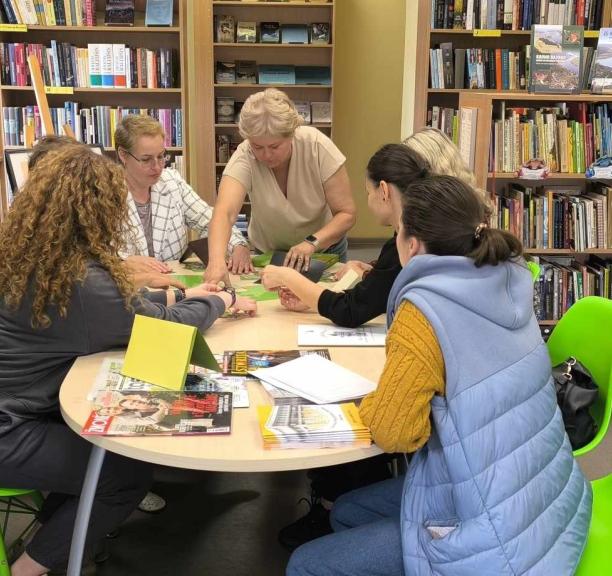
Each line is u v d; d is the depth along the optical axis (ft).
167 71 17.85
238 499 9.17
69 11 17.30
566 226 13.19
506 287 5.02
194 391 5.65
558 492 4.76
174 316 6.49
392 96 22.50
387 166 6.44
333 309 7.16
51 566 6.25
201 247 9.55
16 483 6.09
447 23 17.75
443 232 4.99
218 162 20.38
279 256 9.57
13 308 5.93
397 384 4.66
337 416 5.13
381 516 6.10
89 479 5.48
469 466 4.54
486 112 11.85
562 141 12.87
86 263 5.89
